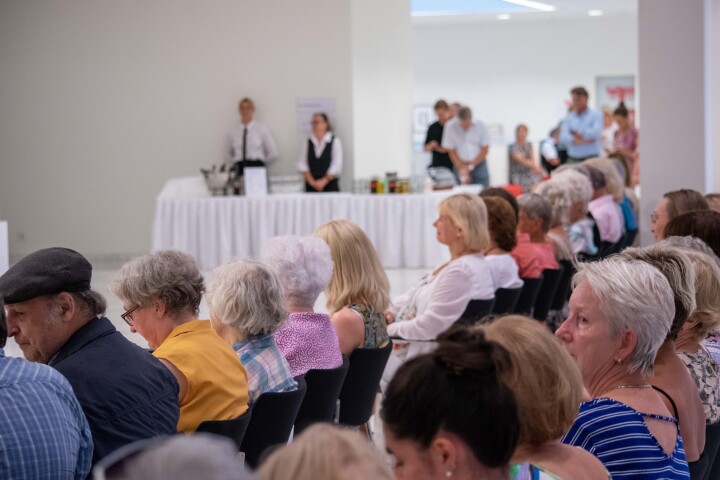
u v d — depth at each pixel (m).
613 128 22.77
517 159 22.05
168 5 15.23
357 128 15.09
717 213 4.30
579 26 23.39
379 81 15.44
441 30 23.64
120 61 15.38
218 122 15.23
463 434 1.67
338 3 14.91
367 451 1.22
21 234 15.72
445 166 17.00
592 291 2.71
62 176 15.62
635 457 2.53
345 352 4.47
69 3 15.40
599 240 8.27
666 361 2.95
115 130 15.45
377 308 4.60
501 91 23.67
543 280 6.95
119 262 15.55
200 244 13.40
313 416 3.95
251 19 15.09
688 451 2.89
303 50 15.02
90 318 3.02
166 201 13.45
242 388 3.34
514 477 2.02
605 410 2.59
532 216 6.99
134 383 2.94
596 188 8.54
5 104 15.64
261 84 15.11
